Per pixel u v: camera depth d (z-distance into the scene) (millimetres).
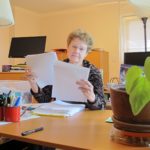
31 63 1588
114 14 5062
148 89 708
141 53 2518
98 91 1481
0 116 1128
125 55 2596
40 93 1688
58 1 5008
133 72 732
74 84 1369
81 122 1094
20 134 904
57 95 1435
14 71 2711
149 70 717
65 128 991
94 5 5227
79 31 1710
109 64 5066
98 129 972
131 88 727
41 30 5840
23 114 1257
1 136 932
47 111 1292
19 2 5023
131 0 1829
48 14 5777
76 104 1425
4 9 1432
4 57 4965
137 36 4922
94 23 5258
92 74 1540
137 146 770
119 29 5020
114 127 853
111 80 4336
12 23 1528
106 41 5133
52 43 5730
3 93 1232
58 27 5672
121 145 780
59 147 796
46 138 859
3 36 4957
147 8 1817
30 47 3549
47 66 1541
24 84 1788
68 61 1726
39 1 4996
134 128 778
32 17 5688
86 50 1715
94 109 1389
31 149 1286
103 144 790
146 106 751
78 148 762
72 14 5512
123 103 782
